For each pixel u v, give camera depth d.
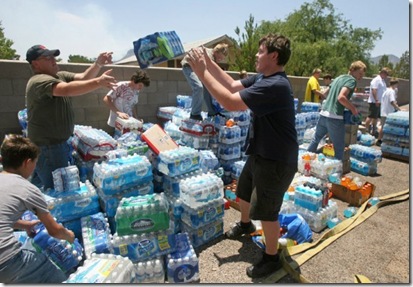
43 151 3.21
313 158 5.03
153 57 2.91
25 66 4.66
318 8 41.22
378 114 9.12
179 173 3.33
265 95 2.33
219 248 3.18
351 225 3.69
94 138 3.67
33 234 2.54
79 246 2.70
